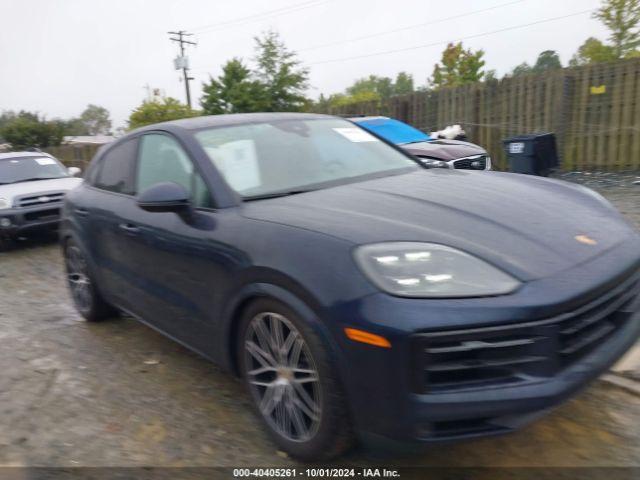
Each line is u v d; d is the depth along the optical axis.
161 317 3.81
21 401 3.69
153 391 3.71
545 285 2.41
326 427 2.59
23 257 8.61
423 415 2.30
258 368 3.02
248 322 2.97
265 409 2.98
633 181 9.93
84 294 5.05
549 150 9.18
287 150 3.80
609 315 2.72
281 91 20.61
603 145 11.51
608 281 2.57
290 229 2.82
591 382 2.49
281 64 20.66
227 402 3.51
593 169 11.68
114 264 4.31
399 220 2.80
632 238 3.03
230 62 20.84
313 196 3.29
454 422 2.37
